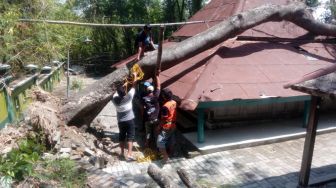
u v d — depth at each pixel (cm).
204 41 821
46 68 1135
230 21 846
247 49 890
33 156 429
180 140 787
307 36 1028
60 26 874
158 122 718
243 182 601
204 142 760
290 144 784
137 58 809
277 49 925
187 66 846
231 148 750
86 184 445
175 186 409
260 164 677
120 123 693
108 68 2273
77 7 2275
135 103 1090
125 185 480
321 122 909
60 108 757
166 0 2483
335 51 1009
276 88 771
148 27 793
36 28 703
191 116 919
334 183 580
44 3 737
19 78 786
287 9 919
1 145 536
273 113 902
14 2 689
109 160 679
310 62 904
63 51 1141
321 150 748
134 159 702
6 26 610
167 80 827
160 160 704
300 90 504
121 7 2358
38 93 788
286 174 630
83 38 1486
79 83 1469
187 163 687
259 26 989
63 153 585
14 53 694
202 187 475
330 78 496
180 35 1196
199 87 723
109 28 2334
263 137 791
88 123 797
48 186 407
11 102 661
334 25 1016
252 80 779
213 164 679
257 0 1033
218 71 785
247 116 873
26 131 608
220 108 840
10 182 371
